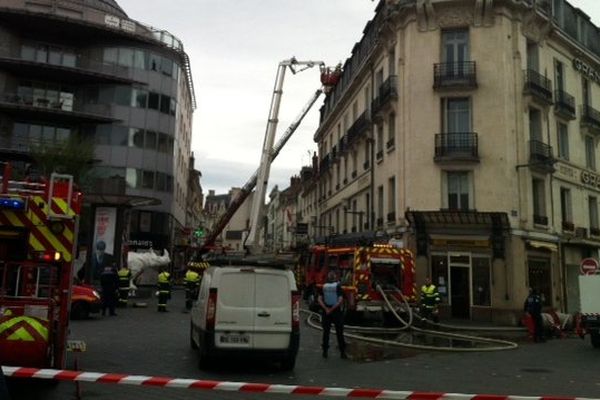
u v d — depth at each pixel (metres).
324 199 45.38
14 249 7.47
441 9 26.44
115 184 25.92
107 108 42.94
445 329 21.02
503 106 25.38
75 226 7.56
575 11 31.58
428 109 25.98
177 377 9.20
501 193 24.80
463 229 24.86
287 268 11.10
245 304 10.09
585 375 11.04
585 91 32.16
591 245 29.62
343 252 21.36
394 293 19.92
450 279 24.70
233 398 7.89
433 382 9.69
